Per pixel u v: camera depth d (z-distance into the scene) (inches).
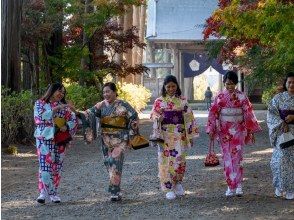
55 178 357.1
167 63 1854.1
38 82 867.4
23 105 689.6
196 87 2721.5
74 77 942.4
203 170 488.7
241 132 363.9
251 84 754.8
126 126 355.3
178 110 362.0
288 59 412.8
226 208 325.4
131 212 321.4
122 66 1007.6
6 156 607.2
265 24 389.4
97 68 979.3
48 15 844.0
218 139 368.8
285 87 354.0
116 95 356.5
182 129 363.3
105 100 355.3
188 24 1833.2
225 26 430.6
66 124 356.5
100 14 880.9
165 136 362.6
